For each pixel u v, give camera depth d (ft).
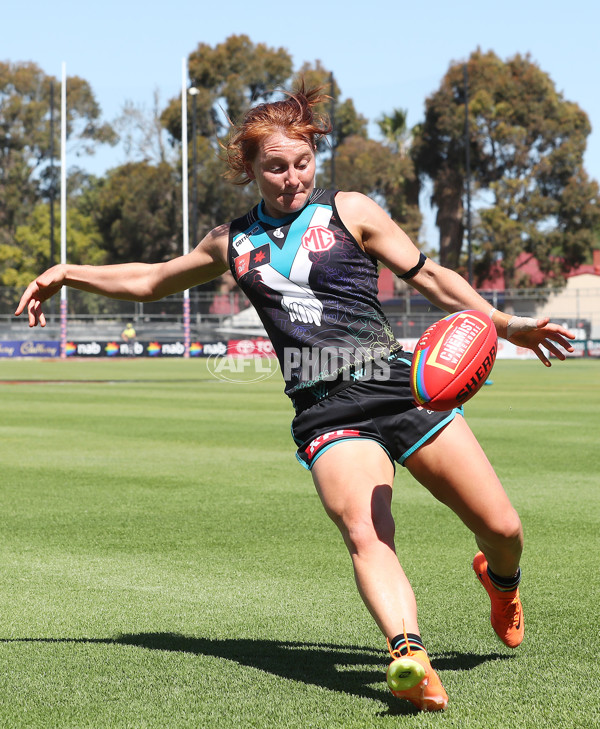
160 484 70.18
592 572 42.75
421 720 24.54
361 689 27.30
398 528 53.62
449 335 25.36
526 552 47.06
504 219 478.59
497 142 490.49
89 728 24.52
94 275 30.58
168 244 494.59
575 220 489.26
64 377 239.71
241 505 61.11
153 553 47.19
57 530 53.06
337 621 35.32
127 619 35.58
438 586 40.52
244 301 406.82
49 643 32.30
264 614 36.27
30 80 548.31
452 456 25.89
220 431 109.09
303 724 24.44
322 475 25.99
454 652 31.27
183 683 27.99
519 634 30.17
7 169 546.67
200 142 478.59
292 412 136.15
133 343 385.29
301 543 49.49
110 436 103.76
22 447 93.40
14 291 399.24
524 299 481.05
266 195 26.94
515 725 24.14
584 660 30.07
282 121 26.25
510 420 121.39
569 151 485.56
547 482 70.38
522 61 503.20
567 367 300.20
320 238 26.89
